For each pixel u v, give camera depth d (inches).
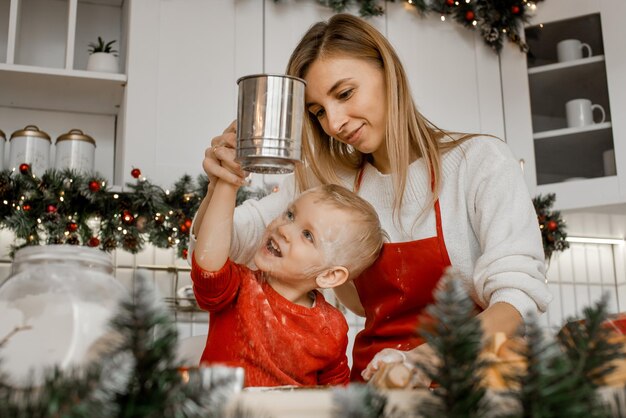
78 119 102.7
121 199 87.5
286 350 40.6
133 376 15.6
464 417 15.9
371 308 49.1
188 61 97.7
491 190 44.7
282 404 17.6
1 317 21.4
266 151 31.9
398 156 47.3
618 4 103.1
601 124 101.0
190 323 98.9
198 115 96.5
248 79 32.4
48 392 14.9
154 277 99.0
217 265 39.6
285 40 101.3
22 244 88.3
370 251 45.4
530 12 107.3
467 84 106.4
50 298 21.6
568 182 100.4
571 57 105.0
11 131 100.0
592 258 119.0
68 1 100.7
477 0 106.0
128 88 94.8
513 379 16.7
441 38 107.0
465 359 16.3
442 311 16.5
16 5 94.0
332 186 46.1
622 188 97.7
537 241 42.4
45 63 102.8
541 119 104.9
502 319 36.5
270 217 49.4
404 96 47.8
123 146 93.7
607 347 17.4
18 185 83.9
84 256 23.7
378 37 47.4
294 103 32.4
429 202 47.3
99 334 21.2
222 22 99.8
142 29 96.9
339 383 43.0
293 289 43.3
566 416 15.8
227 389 16.2
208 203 42.3
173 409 15.6
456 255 46.4
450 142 49.1
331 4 102.3
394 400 17.3
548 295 39.4
